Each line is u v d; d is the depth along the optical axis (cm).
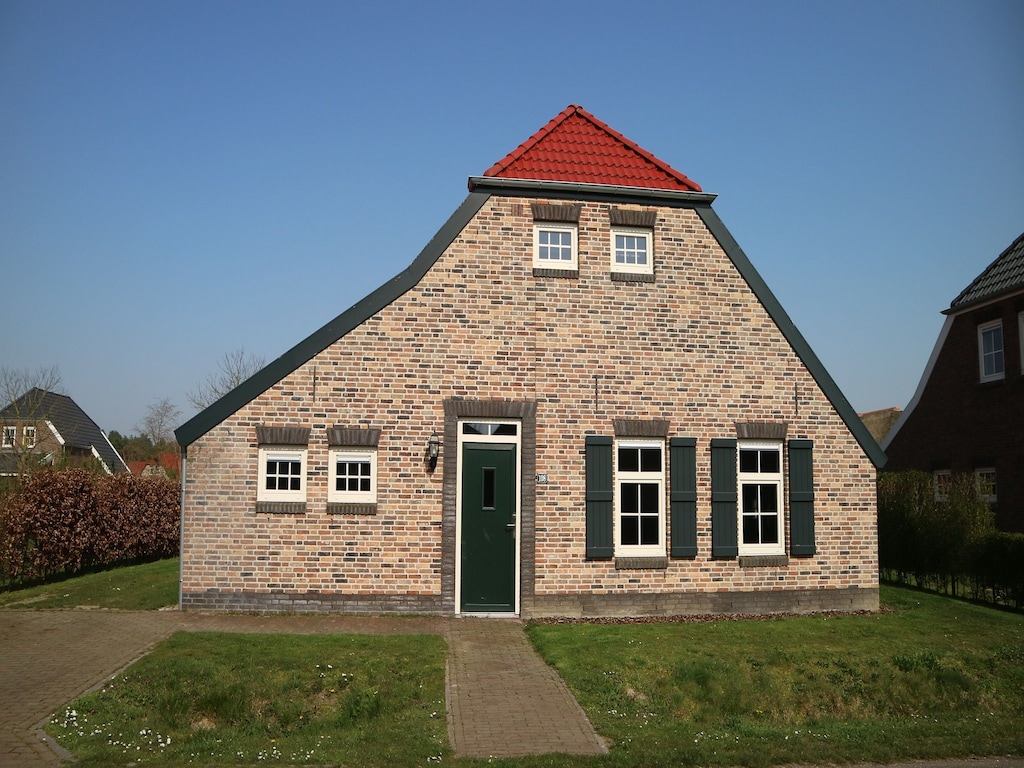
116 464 5762
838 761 810
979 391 2283
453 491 1379
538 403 1420
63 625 1254
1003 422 2191
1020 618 1447
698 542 1452
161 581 1614
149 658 1060
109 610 1365
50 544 1714
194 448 1346
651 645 1187
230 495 1344
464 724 886
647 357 1462
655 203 1492
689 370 1476
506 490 1399
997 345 2250
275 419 1355
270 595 1339
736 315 1502
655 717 942
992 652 1216
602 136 1552
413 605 1357
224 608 1336
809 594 1489
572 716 917
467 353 1406
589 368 1441
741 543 1483
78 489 1816
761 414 1499
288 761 774
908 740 874
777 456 1516
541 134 1523
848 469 1527
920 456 2508
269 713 934
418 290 1405
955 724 955
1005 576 1535
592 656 1121
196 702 933
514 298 1428
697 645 1197
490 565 1384
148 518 2170
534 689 998
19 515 1633
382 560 1357
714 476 1466
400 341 1391
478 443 1400
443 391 1394
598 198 1471
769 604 1470
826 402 1527
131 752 795
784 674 1110
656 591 1427
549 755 792
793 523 1490
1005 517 2162
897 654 1185
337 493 1363
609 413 1440
